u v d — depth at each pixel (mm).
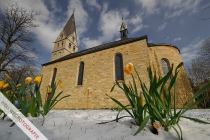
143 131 1744
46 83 13844
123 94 8891
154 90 1894
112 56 11062
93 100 9883
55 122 2377
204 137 1461
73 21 32938
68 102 11016
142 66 9078
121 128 1884
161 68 10148
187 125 1978
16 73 15852
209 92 6723
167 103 1952
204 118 2855
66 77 12750
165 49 11273
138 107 1994
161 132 1666
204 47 13641
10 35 12570
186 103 1878
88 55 12664
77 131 1822
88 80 11078
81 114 4250
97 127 2021
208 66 11133
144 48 9766
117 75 10156
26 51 13289
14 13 12797
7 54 12508
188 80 9883
